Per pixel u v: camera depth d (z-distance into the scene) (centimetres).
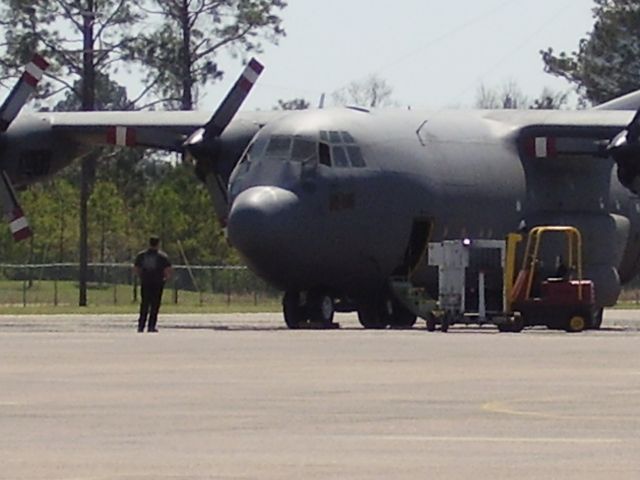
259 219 6969
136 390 3778
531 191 7850
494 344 5612
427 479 2445
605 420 3200
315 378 4106
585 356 4953
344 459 2658
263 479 2445
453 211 7500
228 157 7856
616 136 7619
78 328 7138
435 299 7662
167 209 14162
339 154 7175
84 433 2991
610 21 17125
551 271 7825
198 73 14788
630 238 8388
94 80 14600
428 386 3891
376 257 7325
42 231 14725
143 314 6744
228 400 3556
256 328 7325
